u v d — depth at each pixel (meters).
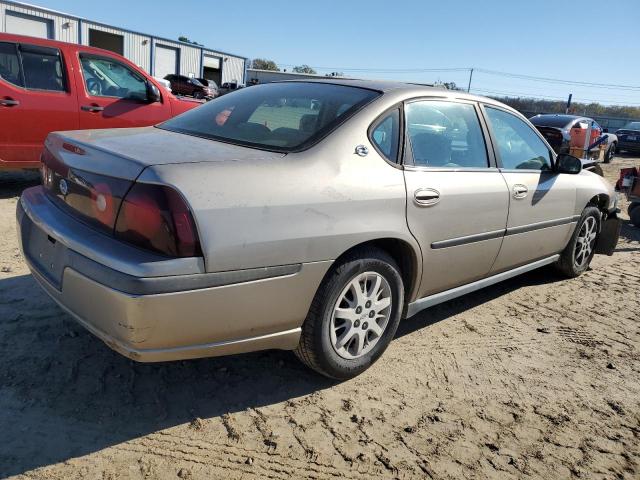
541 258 4.62
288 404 2.86
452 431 2.78
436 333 3.86
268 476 2.35
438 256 3.36
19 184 7.19
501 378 3.33
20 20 26.11
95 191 2.44
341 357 2.98
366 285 3.01
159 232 2.23
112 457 2.37
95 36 30.62
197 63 37.72
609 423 2.98
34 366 2.94
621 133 21.25
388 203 2.96
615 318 4.41
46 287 2.72
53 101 6.38
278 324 2.63
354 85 3.40
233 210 2.37
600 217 5.30
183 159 2.44
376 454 2.56
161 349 2.34
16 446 2.36
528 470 2.56
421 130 3.34
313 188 2.65
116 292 2.21
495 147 3.90
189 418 2.68
